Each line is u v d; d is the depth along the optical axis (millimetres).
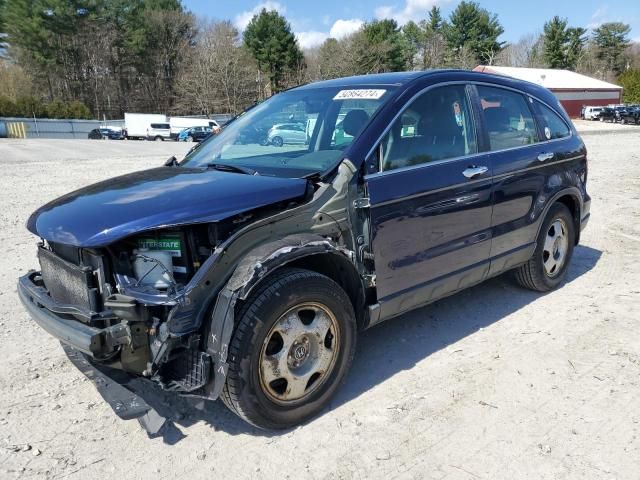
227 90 72875
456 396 3545
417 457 2967
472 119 4312
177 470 2898
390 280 3643
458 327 4602
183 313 2783
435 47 83000
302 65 76438
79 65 76438
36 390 3691
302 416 3225
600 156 20094
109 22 77438
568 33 91375
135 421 3348
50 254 3324
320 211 3277
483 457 2959
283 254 2920
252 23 75688
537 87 5297
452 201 3971
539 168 4832
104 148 30719
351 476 2830
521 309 4969
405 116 3793
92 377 3318
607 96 65000
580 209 5496
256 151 4082
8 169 17453
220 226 3018
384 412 3381
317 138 3898
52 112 63031
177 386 2912
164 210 2893
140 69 79938
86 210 3080
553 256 5297
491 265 4457
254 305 2885
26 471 2885
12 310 5121
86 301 2990
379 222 3520
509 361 3998
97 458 2996
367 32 75812
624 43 103500
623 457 2939
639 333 4441
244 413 2969
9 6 71375
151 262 2881
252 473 2865
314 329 3207
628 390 3586
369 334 4484
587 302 5129
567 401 3471
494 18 89750
